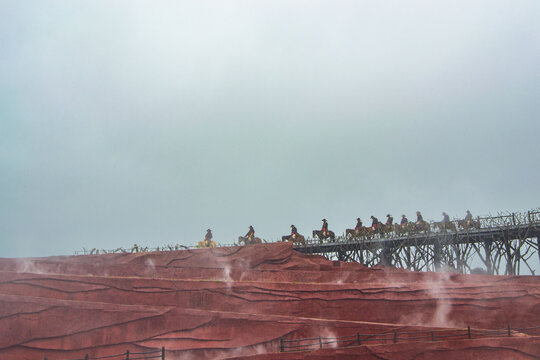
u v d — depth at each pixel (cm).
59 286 2977
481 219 4044
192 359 2805
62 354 2716
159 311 2897
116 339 2802
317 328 2892
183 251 3738
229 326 2902
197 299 3116
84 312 2823
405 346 2605
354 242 4500
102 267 3325
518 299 3019
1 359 2644
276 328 2894
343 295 3131
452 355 2586
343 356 2597
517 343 2597
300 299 3136
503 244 4006
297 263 3597
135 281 3102
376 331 2859
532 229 3822
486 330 2783
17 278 2920
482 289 3078
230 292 3138
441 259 4216
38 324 2738
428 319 3042
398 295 3114
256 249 3681
